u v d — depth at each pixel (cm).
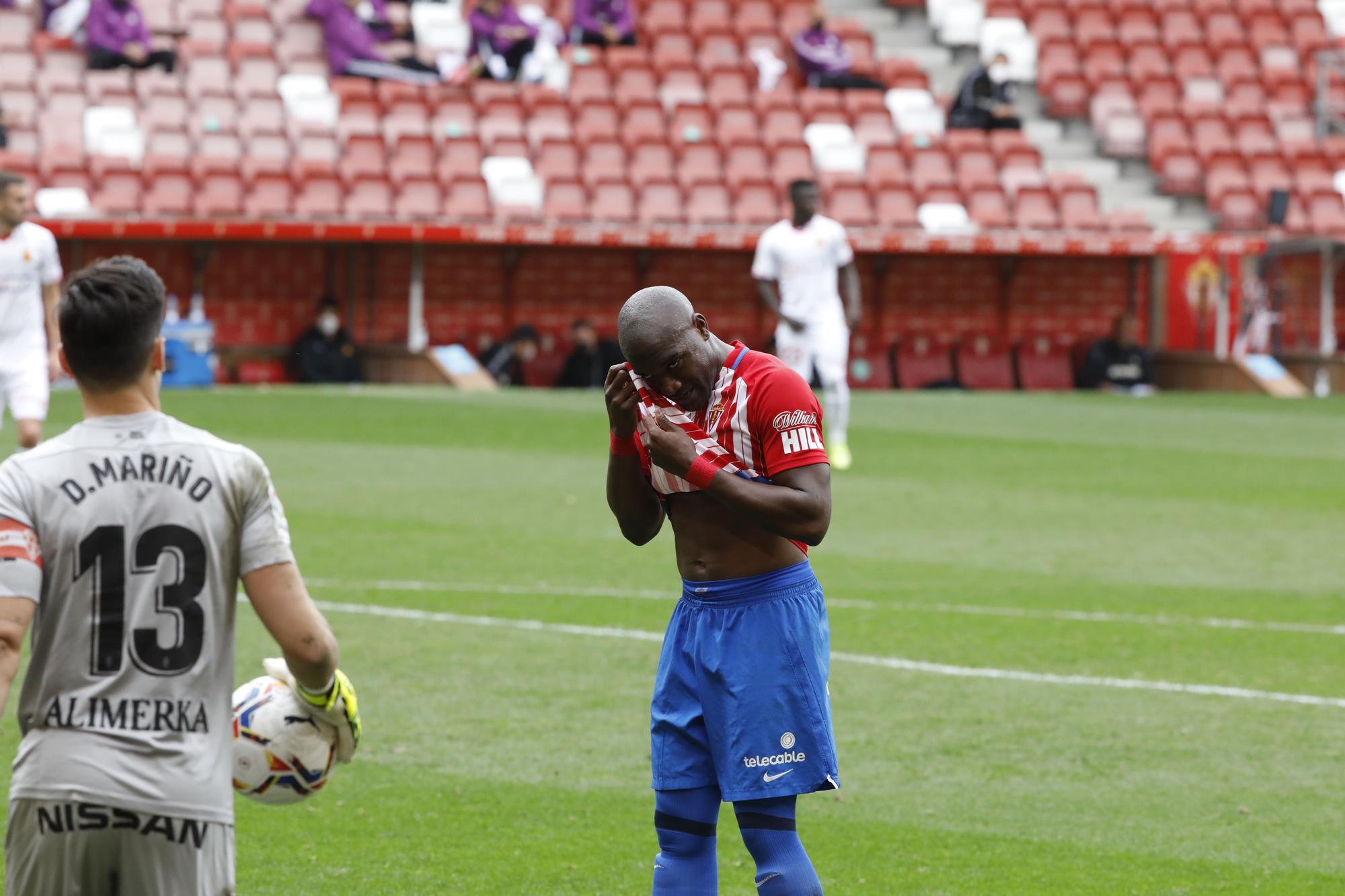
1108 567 3772
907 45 11269
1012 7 11338
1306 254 10519
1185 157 10444
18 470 1121
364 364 8956
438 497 4606
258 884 1758
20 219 3769
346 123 9319
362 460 5369
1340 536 4278
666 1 10944
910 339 9838
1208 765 2244
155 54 9138
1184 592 3488
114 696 1108
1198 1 11606
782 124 10044
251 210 8544
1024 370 9912
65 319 1131
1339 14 11950
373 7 9869
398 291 9269
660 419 1413
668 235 8744
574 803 2048
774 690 1430
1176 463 5841
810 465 1419
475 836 1925
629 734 2348
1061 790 2123
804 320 5412
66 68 9225
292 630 1149
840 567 3731
